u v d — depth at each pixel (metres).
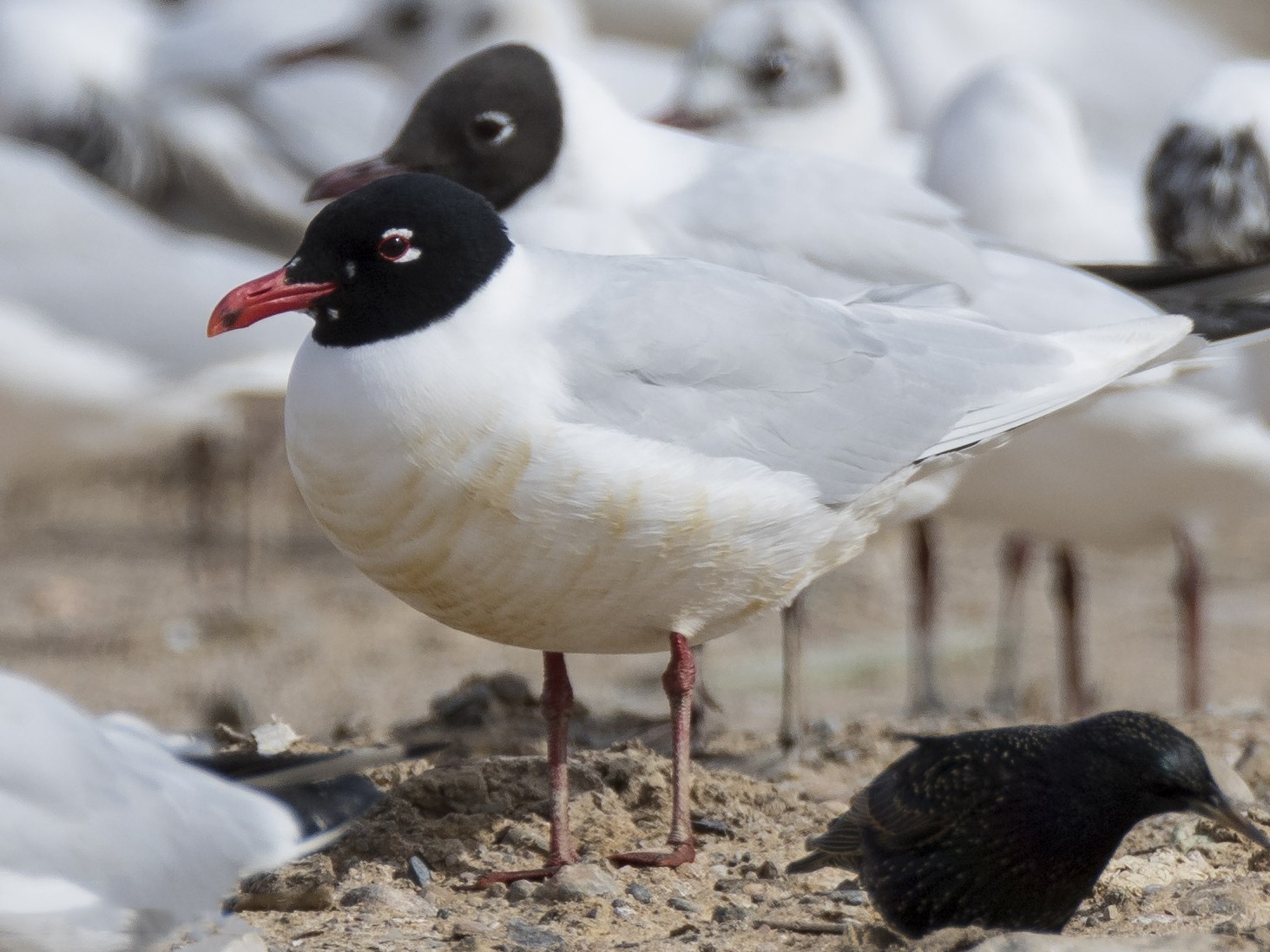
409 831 9.30
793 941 8.19
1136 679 16.94
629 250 11.66
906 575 20.53
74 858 7.30
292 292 8.30
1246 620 18.77
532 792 9.64
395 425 8.23
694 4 27.23
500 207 11.86
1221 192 14.36
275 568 20.39
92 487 23.11
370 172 11.90
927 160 15.11
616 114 11.88
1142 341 10.17
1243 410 13.29
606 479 8.41
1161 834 9.58
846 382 9.27
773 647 18.12
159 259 17.27
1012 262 12.23
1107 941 7.34
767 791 10.17
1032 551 16.47
